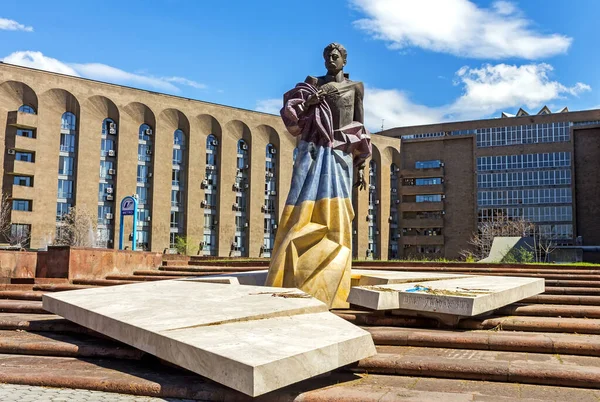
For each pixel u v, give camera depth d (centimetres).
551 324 895
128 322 704
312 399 568
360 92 1336
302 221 1185
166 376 665
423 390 607
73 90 4803
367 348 652
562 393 597
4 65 4516
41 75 4662
